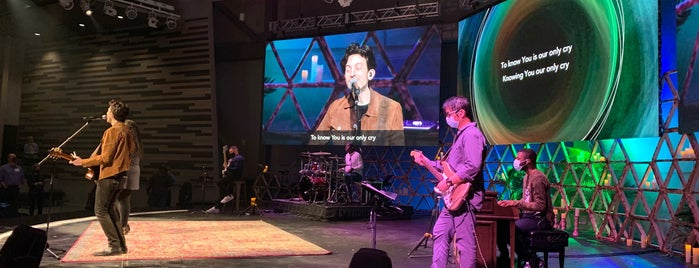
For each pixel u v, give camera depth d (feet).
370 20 35.19
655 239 20.45
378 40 34.55
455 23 35.47
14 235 9.27
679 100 17.65
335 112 35.29
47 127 44.19
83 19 39.40
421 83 32.99
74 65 43.45
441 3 35.99
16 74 45.09
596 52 21.20
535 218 13.39
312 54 36.47
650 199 21.20
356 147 34.42
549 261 16.52
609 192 22.59
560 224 24.36
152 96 40.06
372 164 37.22
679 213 18.17
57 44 44.34
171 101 39.45
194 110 38.70
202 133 38.47
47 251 14.71
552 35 23.58
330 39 36.09
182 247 16.31
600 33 21.04
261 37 41.34
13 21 40.65
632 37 19.53
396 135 33.32
